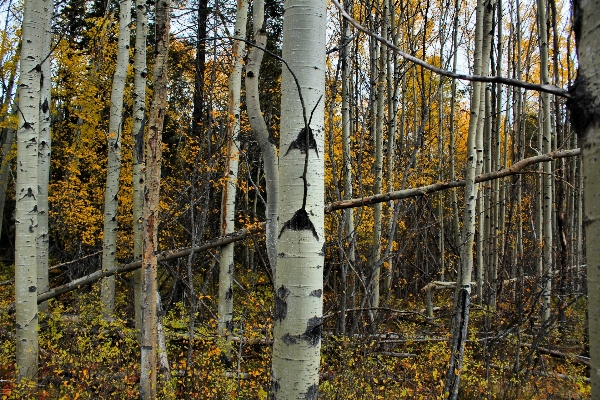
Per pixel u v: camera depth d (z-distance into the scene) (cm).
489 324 689
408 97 1448
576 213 1295
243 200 1218
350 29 691
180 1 734
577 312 773
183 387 502
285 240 230
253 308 651
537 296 633
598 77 91
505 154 1081
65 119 1281
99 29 1109
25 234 486
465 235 511
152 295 406
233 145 652
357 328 655
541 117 984
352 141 836
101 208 1174
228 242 615
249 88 287
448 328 748
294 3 231
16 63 1007
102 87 1096
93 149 1106
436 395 491
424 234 1016
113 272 660
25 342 482
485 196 1015
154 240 405
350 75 798
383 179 888
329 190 727
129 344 548
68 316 684
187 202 848
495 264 879
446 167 1320
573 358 652
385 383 515
